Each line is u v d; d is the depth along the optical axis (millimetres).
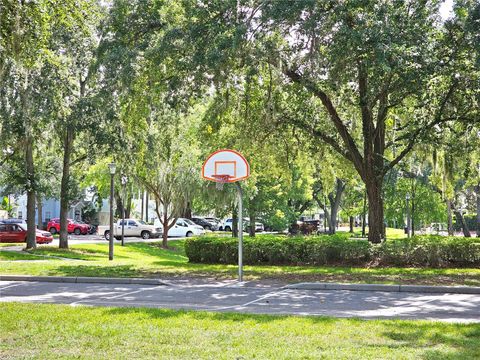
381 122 20031
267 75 19672
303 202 56188
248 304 11180
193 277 15961
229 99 19969
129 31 18062
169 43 16203
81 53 25500
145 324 7930
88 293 13062
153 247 38969
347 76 16391
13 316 8516
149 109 18812
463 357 5930
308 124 21062
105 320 8266
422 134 18531
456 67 16734
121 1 17891
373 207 20547
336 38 15148
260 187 41625
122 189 37000
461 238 19109
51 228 53531
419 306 10930
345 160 23844
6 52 12023
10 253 26344
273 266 19031
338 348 6418
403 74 16047
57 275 16297
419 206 45250
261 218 43656
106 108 19891
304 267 18328
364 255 18828
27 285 14930
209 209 42875
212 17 16359
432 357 5910
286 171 24078
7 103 22922
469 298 12180
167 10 17547
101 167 38656
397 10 15844
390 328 7730
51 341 6711
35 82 23094
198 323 8047
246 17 15961
